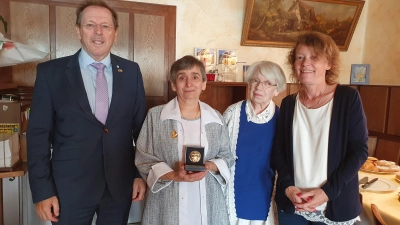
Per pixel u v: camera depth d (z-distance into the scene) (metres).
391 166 2.05
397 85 3.23
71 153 1.47
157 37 2.99
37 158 1.46
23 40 2.64
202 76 1.51
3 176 1.79
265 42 3.29
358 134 1.33
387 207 1.50
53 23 2.70
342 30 3.49
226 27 3.21
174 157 1.44
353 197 1.37
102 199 1.55
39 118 1.46
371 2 3.58
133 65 1.66
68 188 1.47
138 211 2.39
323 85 1.42
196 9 3.10
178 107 1.50
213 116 1.53
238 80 3.29
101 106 1.51
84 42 1.46
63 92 1.47
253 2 3.07
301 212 1.45
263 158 1.60
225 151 1.54
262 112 1.61
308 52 1.39
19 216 2.06
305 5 3.27
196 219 1.43
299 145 1.44
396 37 3.26
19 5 2.61
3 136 1.86
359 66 3.54
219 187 1.50
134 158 1.66
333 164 1.35
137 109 1.66
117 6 2.84
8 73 2.63
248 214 1.59
